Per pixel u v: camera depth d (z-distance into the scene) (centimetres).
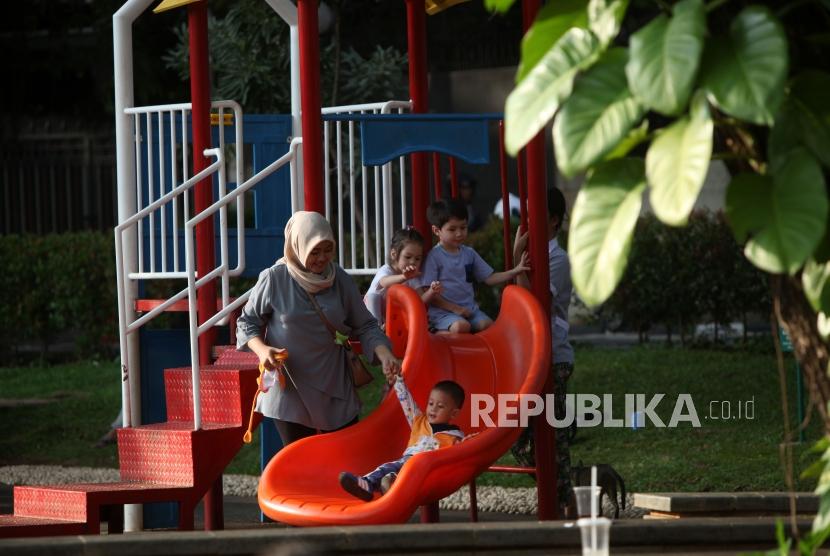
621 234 1433
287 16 3300
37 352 6575
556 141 1433
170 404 2864
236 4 4891
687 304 5491
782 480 3241
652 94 1353
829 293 1541
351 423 2519
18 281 6134
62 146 7394
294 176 2952
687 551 2008
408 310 2581
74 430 4609
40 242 6156
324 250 2445
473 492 2814
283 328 2456
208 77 3084
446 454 2206
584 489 1680
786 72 1343
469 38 6962
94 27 6525
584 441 3931
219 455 2658
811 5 1603
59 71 7119
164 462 2648
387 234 3067
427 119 2638
